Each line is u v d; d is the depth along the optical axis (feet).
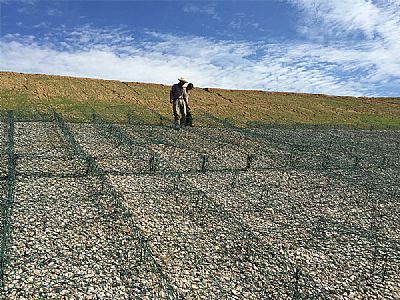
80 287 31.07
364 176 68.44
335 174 67.92
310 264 37.99
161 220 43.96
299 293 32.42
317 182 62.85
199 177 59.82
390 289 34.81
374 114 169.37
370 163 78.18
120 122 97.19
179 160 67.92
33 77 147.43
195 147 78.33
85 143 72.13
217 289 32.60
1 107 101.35
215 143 83.51
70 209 44.34
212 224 44.21
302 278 35.19
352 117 156.15
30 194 47.24
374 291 34.37
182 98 96.99
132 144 74.79
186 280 33.37
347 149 90.74
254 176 63.05
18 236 37.63
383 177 68.74
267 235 43.19
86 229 40.37
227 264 36.58
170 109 124.06
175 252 37.70
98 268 33.88
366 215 51.11
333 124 134.51
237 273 35.29
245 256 38.19
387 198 57.62
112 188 51.26
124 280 32.48
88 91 137.80
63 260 34.63
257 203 51.85
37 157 60.90
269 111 146.00
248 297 31.91
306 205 52.80
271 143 88.99
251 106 151.02
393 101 216.13
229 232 42.70
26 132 76.95
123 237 39.42
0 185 49.08
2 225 39.34
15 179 51.39
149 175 57.88
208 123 108.99
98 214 43.83
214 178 60.08
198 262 36.42
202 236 41.34
